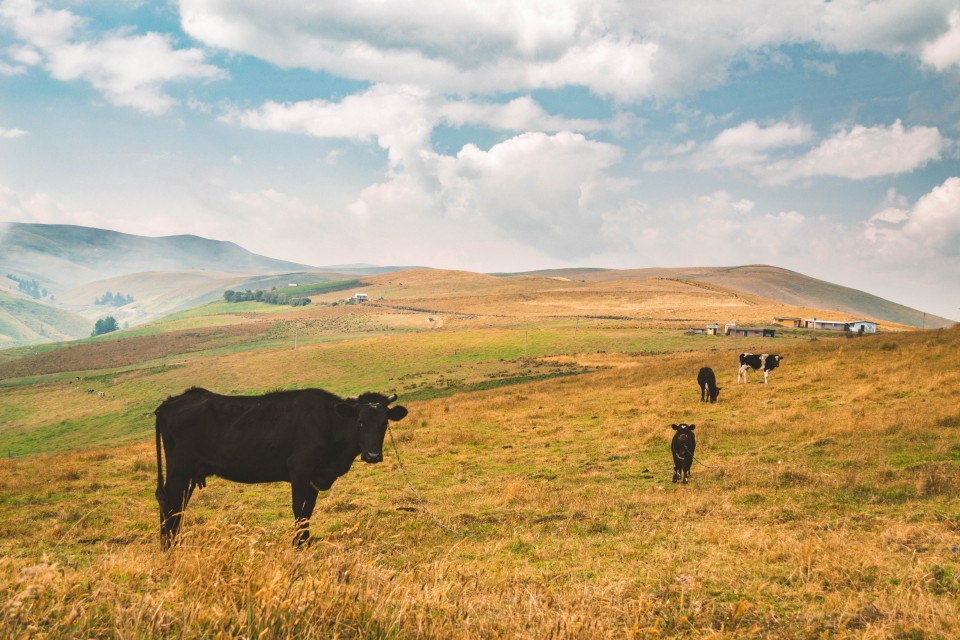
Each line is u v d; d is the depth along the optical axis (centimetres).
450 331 13400
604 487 1438
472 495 1434
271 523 1152
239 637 381
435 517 1155
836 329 13950
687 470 1452
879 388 2441
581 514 1149
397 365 10469
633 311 19512
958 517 917
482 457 1975
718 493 1281
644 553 845
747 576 708
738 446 1836
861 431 1756
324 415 912
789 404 2464
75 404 10688
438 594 501
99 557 579
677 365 4303
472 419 2920
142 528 1145
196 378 11350
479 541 988
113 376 12650
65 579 467
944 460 1359
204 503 1353
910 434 1652
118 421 9075
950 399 2075
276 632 403
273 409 912
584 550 884
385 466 1859
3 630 379
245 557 528
